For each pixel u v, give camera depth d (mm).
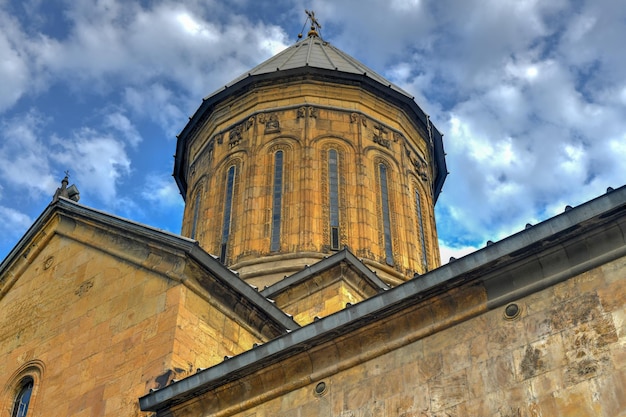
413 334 10578
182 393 12008
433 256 25188
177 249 14797
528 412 9172
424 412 9914
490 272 10227
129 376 13680
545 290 9891
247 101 26047
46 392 14789
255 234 22766
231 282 15070
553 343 9461
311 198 23156
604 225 9656
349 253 19781
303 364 11297
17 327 16875
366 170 24234
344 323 10969
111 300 15352
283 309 19969
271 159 24344
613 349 9008
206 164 26234
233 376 11711
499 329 9961
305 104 25219
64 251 17469
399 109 26469
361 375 10758
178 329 13828
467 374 9883
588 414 8781
